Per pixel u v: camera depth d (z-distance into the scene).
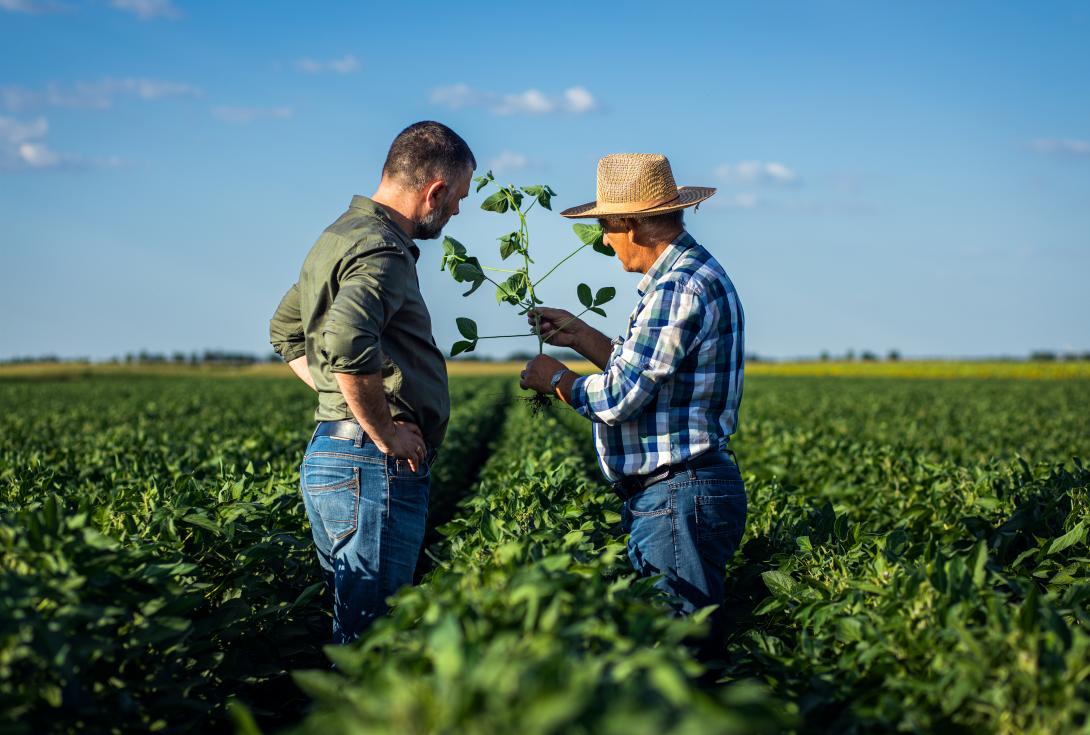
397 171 3.64
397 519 3.56
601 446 3.66
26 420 16.19
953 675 2.66
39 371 82.50
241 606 3.89
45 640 2.63
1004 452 11.77
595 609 2.63
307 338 3.62
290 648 4.20
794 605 4.01
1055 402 27.31
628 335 3.61
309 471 3.62
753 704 2.14
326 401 3.62
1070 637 2.76
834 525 4.88
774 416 18.50
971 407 24.16
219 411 19.11
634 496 3.62
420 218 3.69
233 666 3.84
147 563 3.36
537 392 3.87
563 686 1.86
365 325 3.25
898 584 3.31
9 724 2.40
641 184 3.58
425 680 2.10
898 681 2.80
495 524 4.00
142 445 9.38
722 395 3.56
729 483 3.57
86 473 7.35
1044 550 4.45
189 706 3.19
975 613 2.98
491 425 18.80
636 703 1.83
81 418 17.00
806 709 2.86
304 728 1.97
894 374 74.19
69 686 2.74
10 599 2.63
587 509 5.16
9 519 3.33
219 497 4.85
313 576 4.95
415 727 1.76
